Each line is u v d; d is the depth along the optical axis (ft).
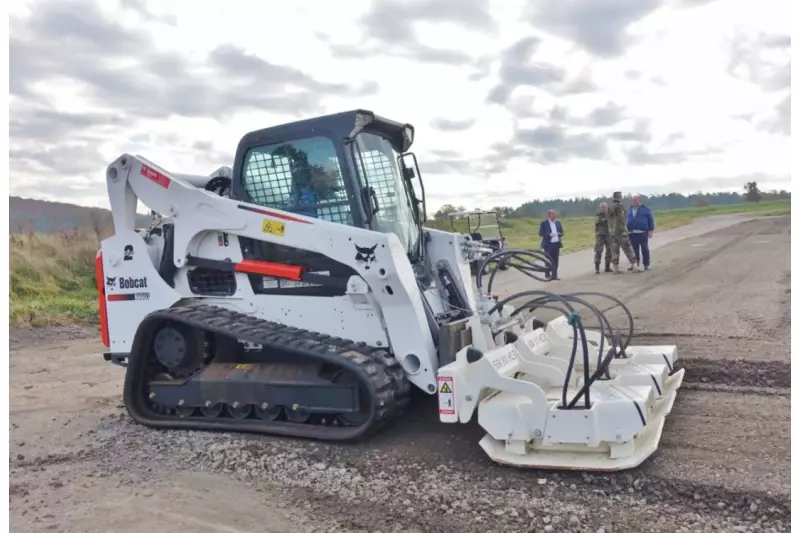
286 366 18.62
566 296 17.37
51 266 48.06
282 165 19.35
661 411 16.81
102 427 19.88
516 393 15.52
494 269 21.25
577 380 18.01
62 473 16.31
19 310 39.83
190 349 19.65
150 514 13.83
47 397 23.81
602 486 14.16
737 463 14.73
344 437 16.99
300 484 15.05
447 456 16.21
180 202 19.80
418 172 21.45
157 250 20.77
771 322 29.66
